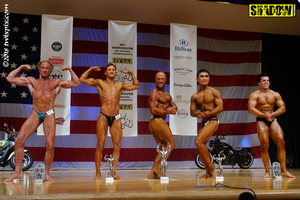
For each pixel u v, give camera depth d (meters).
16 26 10.11
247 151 10.52
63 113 8.59
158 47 10.96
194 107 6.54
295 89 11.74
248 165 10.58
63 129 8.55
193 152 10.91
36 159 9.88
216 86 11.28
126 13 10.17
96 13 10.16
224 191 3.92
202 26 11.20
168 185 4.74
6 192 3.87
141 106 10.63
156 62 10.88
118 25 9.13
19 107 9.87
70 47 8.70
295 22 10.77
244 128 11.28
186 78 9.14
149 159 10.54
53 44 8.59
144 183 5.11
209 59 11.30
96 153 6.00
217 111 6.28
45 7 9.72
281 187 4.40
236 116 11.30
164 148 6.14
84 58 10.43
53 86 5.98
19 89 9.95
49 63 6.01
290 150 11.54
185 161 10.78
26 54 10.06
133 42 9.15
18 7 9.71
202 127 6.42
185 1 9.43
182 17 10.45
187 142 10.91
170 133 6.22
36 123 5.86
